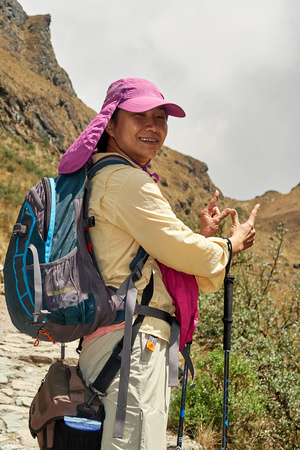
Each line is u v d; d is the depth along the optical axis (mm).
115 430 1812
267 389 5918
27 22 113875
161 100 2176
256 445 5176
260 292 8016
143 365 1915
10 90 61875
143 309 1953
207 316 7605
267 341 6793
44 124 65000
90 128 2080
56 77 106875
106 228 1996
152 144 2250
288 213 167375
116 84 2248
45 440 1937
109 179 2027
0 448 3596
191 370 2191
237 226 2291
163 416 1952
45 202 1979
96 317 1851
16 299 1958
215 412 4941
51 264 1865
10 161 32469
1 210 18984
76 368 2117
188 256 1966
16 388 4879
